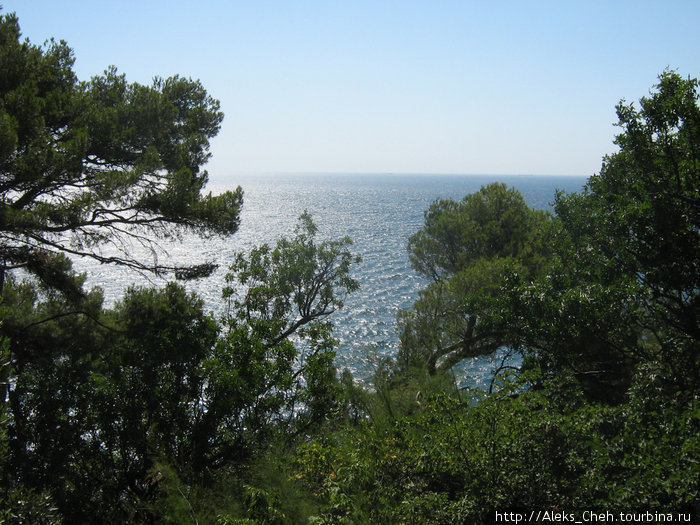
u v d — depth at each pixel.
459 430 6.10
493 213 18.98
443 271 20.23
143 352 9.11
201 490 6.69
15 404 7.99
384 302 51.00
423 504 5.74
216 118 13.59
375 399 9.10
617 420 6.12
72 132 9.74
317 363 10.20
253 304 14.84
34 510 5.93
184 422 8.77
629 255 10.80
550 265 12.73
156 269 11.23
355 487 6.07
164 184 10.71
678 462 5.00
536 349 11.80
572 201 12.33
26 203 9.41
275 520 5.55
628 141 10.22
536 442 5.97
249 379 9.23
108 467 8.42
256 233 102.50
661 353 9.53
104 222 9.95
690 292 9.97
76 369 8.61
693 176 9.79
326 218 139.00
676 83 9.73
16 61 9.70
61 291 10.16
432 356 13.67
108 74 12.05
